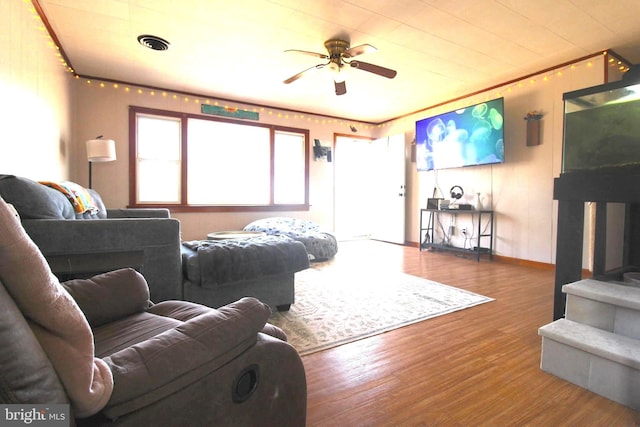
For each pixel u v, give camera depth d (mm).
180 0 2654
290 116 5871
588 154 1861
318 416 1298
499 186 4586
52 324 574
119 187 4602
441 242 5465
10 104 2186
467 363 1729
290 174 5969
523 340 2006
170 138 4949
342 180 6590
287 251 2350
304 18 2904
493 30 3092
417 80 4375
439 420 1286
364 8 2744
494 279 3510
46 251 1620
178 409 721
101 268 1706
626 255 2689
